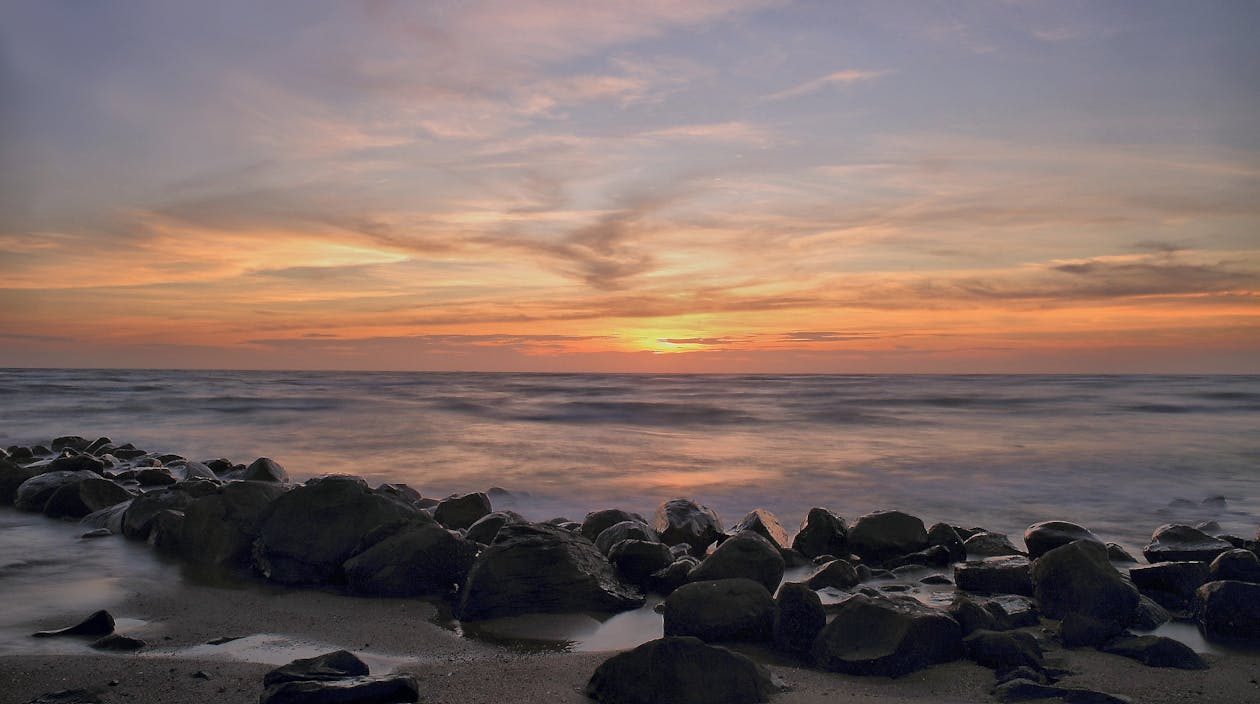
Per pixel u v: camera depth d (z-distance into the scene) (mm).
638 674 5195
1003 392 60156
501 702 5199
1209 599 7051
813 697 5355
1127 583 7402
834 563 8930
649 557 8727
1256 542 10156
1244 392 58094
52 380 82812
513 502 16141
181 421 33938
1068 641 6594
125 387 63531
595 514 11328
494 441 27266
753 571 8156
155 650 6246
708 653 5324
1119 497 16766
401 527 8648
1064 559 7566
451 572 8398
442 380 104875
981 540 11062
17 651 6098
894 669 5898
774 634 6652
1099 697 5238
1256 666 6086
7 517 11820
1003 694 5410
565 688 5508
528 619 7473
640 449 25266
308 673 5195
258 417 36062
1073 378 119938
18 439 27672
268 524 8922
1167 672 5918
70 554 9484
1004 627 7016
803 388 70938
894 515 10750
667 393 60438
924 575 9578
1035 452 24219
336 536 8641
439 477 19469
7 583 8219
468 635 6980
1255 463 21688
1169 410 40812
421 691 5410
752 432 30984
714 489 17656
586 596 7820
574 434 29938
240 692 5293
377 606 7773
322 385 75375
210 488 11719
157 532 9852
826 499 16531
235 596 7934
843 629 6285
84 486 12023
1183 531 10109
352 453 23953
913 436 29328
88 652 6098
